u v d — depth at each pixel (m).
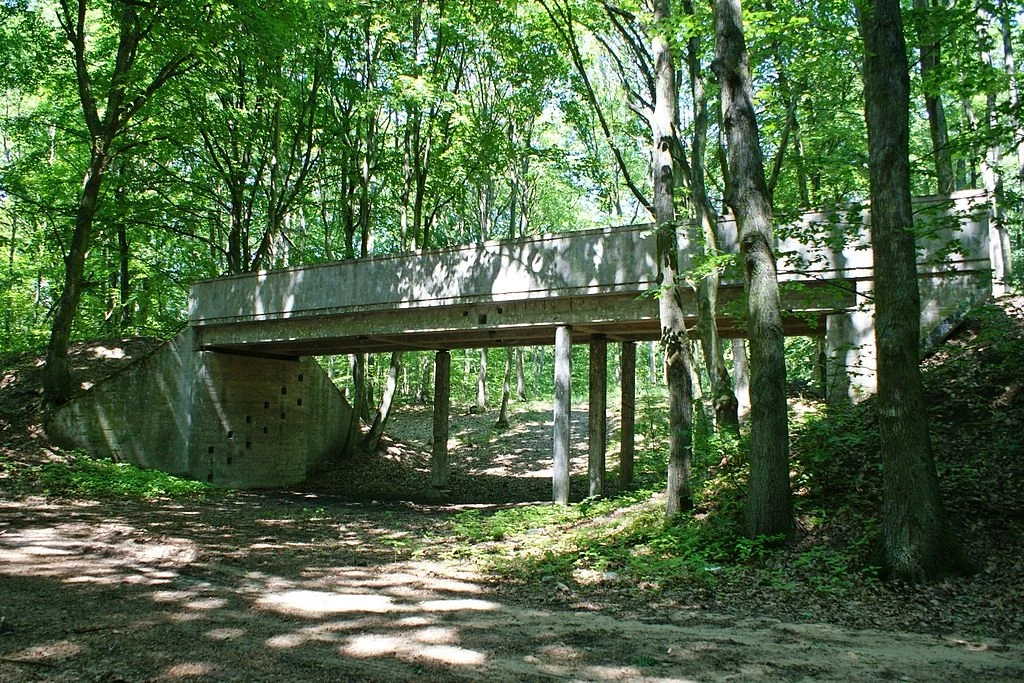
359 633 6.35
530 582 9.27
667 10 13.45
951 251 10.56
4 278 31.75
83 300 34.09
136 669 5.10
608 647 5.91
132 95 22.02
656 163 13.40
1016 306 13.82
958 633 6.28
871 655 5.61
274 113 27.39
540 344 22.84
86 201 21.67
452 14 24.06
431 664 5.36
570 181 26.91
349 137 28.66
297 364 27.72
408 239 31.75
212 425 24.62
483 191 33.59
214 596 7.96
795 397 23.17
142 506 16.61
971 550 8.35
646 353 50.81
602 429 20.45
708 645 5.97
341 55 26.62
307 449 27.89
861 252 13.82
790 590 8.15
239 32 19.41
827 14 12.83
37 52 21.78
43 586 8.09
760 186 10.23
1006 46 18.00
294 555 11.27
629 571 9.55
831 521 9.80
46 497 16.19
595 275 17.03
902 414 8.30
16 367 24.33
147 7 18.66
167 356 23.94
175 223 30.80
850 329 14.00
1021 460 9.97
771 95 15.67
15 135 25.64
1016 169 25.72
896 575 8.00
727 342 35.22
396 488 25.44
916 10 11.55
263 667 5.23
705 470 13.50
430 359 46.72
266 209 30.98
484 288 18.59
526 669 5.25
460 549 11.84
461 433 34.28
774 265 10.20
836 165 17.66
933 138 15.77
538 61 23.56
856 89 18.83
